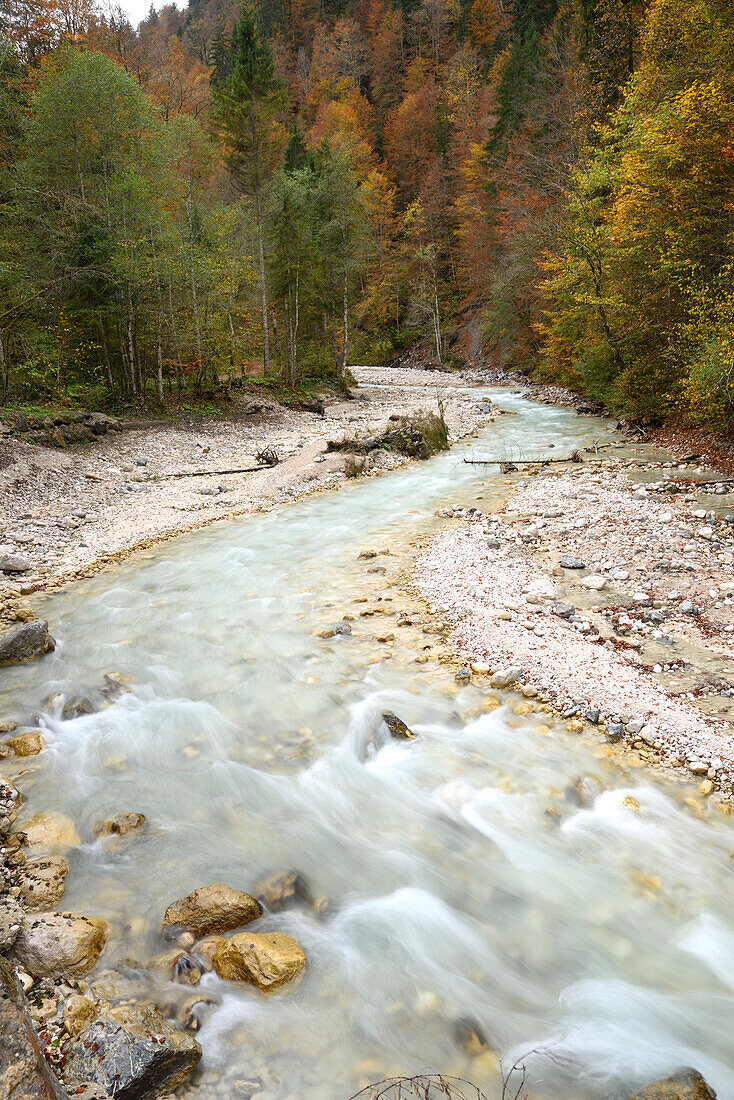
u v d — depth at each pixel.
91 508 15.12
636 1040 3.42
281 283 35.03
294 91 75.81
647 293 18.42
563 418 25.64
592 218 23.61
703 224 16.20
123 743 6.02
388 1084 3.16
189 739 6.07
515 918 4.18
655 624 7.79
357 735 6.05
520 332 44.03
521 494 14.27
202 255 27.44
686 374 17.02
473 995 3.68
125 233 23.52
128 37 41.25
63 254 22.22
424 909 4.25
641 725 5.93
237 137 32.84
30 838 4.68
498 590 8.97
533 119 41.94
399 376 50.56
